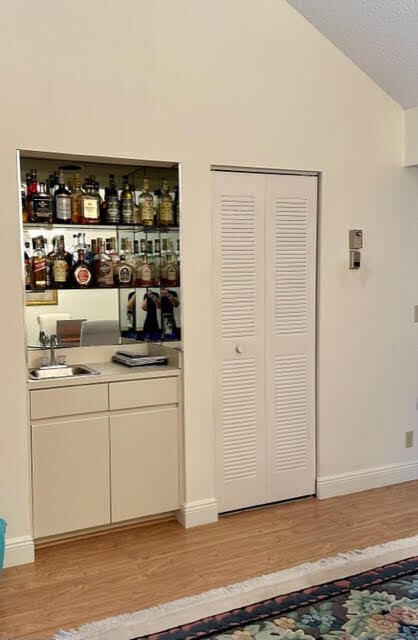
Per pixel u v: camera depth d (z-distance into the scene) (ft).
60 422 9.80
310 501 12.03
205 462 10.96
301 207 11.59
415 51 10.62
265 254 11.35
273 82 10.98
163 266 11.28
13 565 9.39
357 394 12.46
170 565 9.43
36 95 9.16
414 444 13.29
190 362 10.68
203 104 10.40
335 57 11.54
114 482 10.31
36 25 9.09
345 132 11.79
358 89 11.84
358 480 12.57
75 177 10.79
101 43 9.57
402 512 11.44
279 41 10.98
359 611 8.18
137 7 9.78
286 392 11.78
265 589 8.73
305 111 11.35
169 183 10.82
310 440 12.09
